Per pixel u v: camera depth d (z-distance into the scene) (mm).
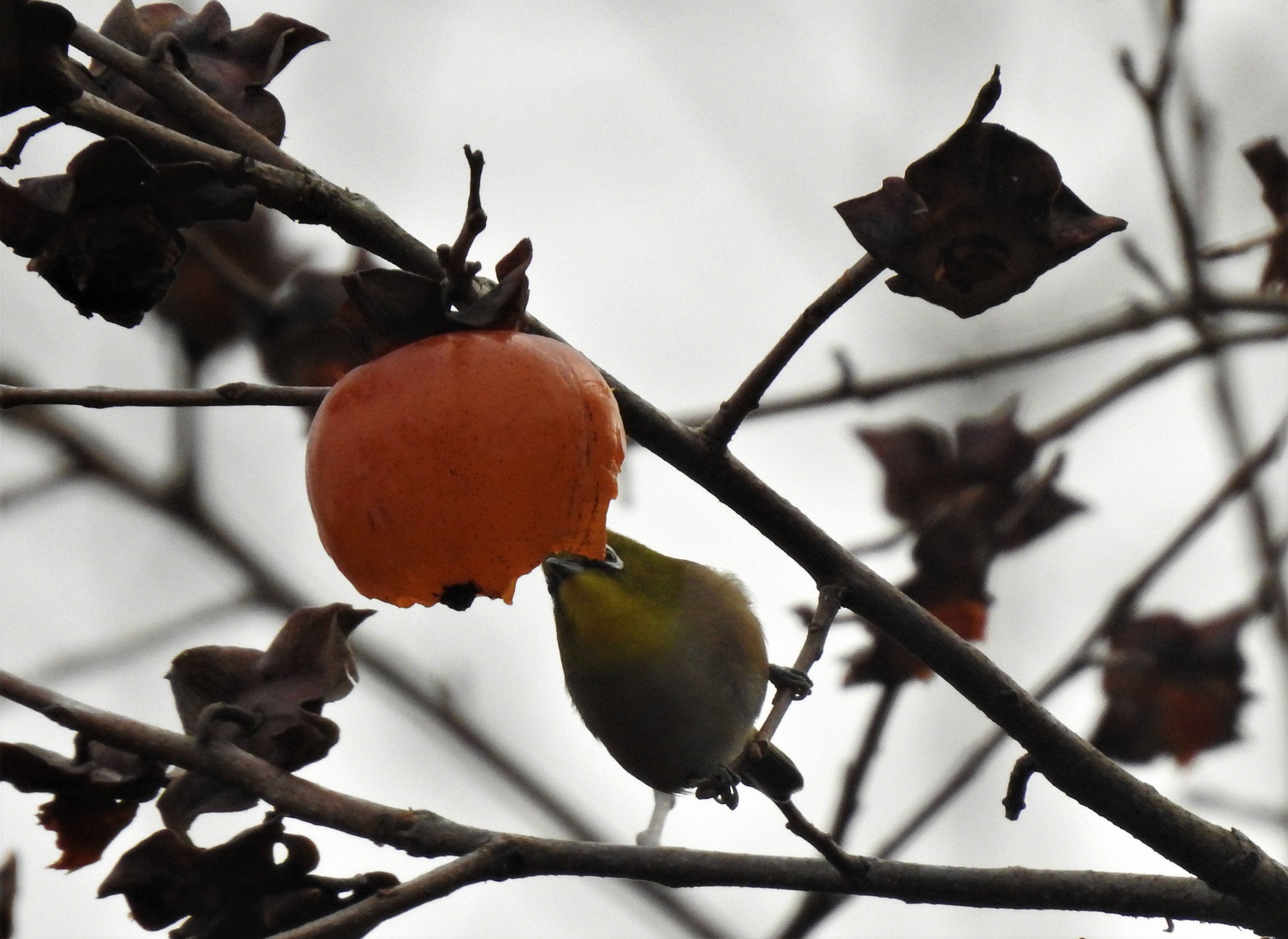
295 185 2299
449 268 2281
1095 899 2371
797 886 2365
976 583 2512
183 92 2309
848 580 2365
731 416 2346
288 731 2342
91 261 2279
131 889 2332
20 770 2330
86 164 2271
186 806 2344
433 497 2266
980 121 2283
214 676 2352
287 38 2330
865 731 2484
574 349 2291
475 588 2271
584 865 2354
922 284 2297
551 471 2270
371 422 2270
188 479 3633
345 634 2357
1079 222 2285
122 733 2332
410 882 2332
